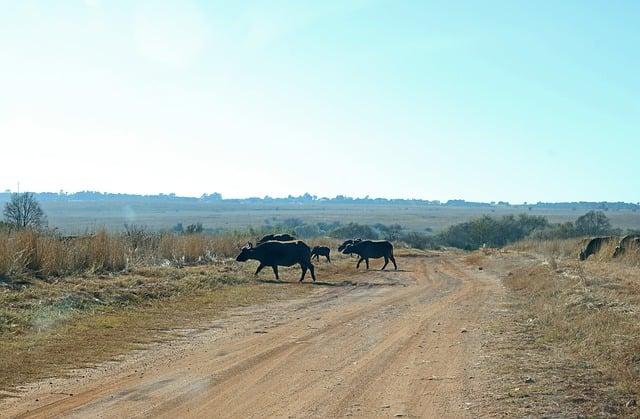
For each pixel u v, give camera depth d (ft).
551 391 33.58
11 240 74.38
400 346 47.88
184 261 105.60
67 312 58.85
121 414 31.55
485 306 70.33
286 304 73.51
